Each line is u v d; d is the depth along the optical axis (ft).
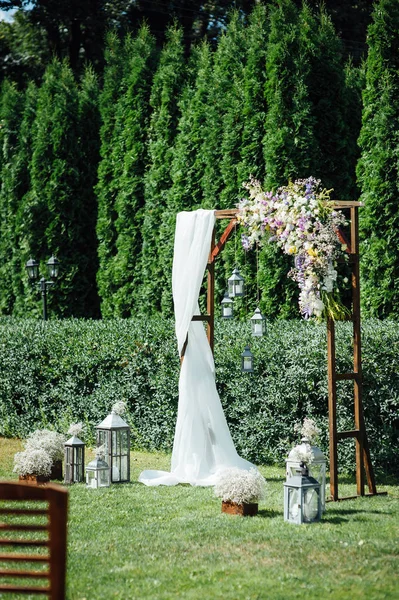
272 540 18.98
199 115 39.09
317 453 21.97
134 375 34.14
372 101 33.81
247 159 36.63
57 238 46.42
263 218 25.03
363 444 24.71
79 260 46.68
